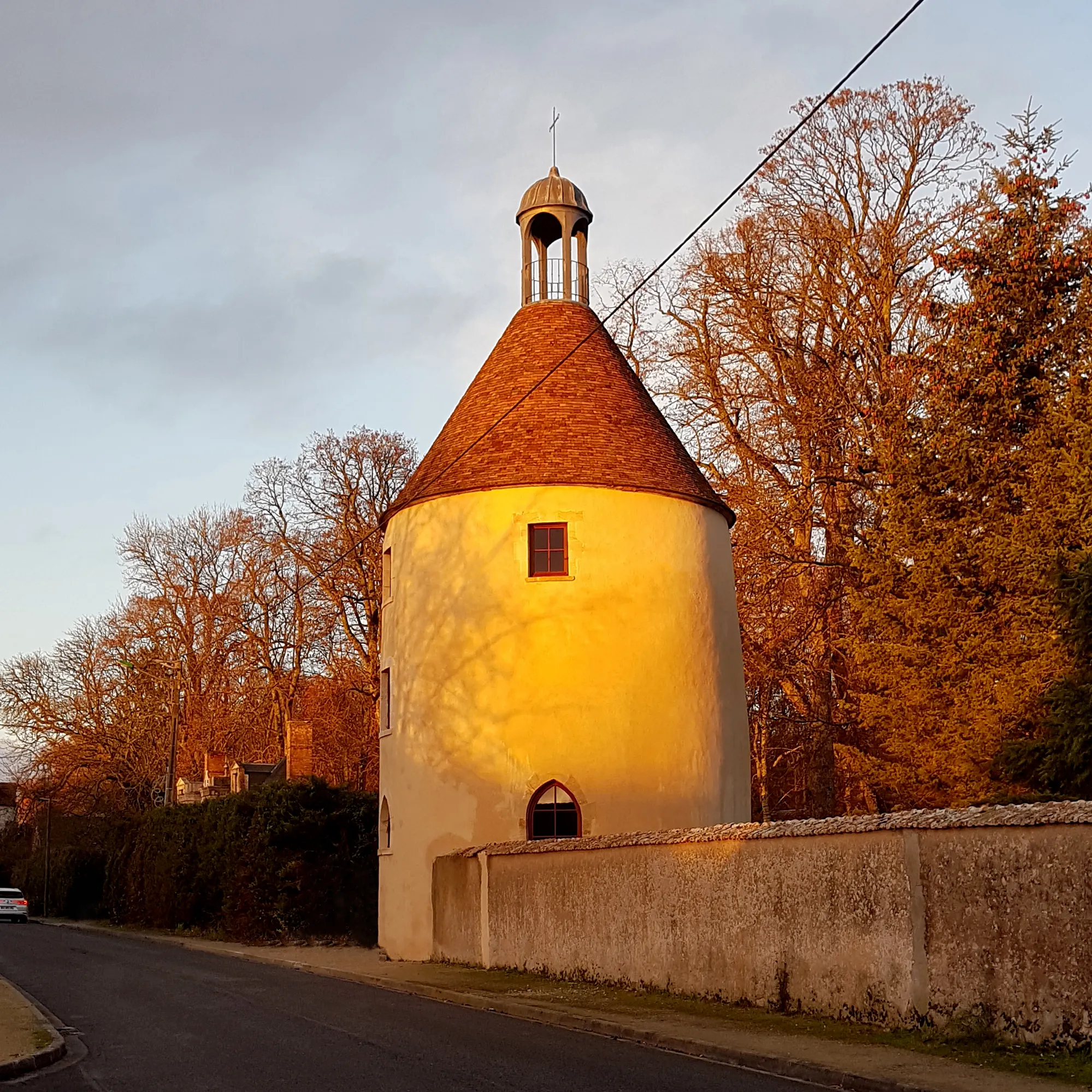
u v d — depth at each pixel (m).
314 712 58.31
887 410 31.34
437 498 28.89
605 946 20.64
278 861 35.16
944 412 27.05
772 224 37.09
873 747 33.72
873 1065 12.40
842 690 36.22
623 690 27.27
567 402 29.03
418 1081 11.98
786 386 37.22
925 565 25.80
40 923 54.06
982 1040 13.25
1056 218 26.95
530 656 27.27
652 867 19.53
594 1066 13.04
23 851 74.56
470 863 25.41
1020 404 26.36
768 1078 12.41
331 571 51.69
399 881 28.41
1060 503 24.00
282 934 35.00
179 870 41.28
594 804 26.69
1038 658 23.77
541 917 22.62
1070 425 23.84
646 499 28.36
